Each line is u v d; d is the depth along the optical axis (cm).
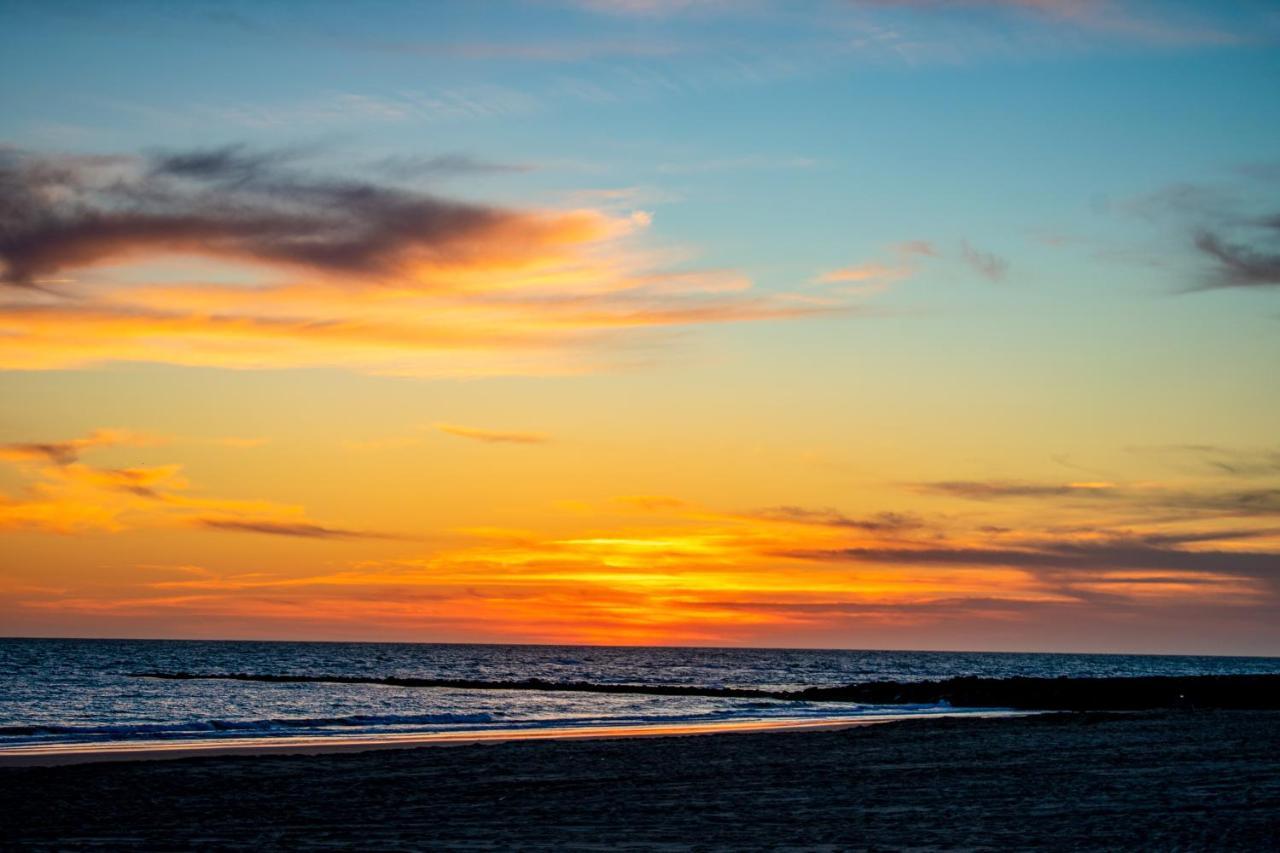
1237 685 6606
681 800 1947
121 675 9638
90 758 2811
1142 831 1493
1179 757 2595
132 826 1688
